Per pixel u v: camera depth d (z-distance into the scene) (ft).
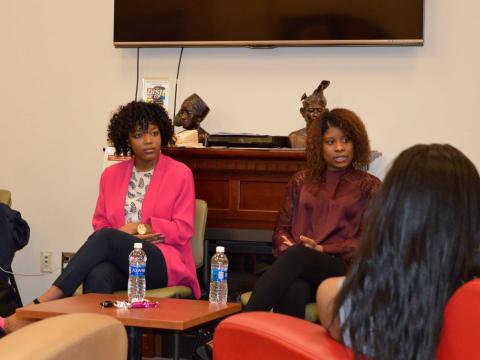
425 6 11.83
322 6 12.02
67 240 13.51
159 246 10.11
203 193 11.63
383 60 12.03
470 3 11.69
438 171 4.21
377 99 12.06
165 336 11.96
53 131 13.55
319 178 10.21
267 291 8.65
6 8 13.62
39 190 13.61
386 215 4.26
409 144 11.93
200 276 11.64
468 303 3.97
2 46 13.61
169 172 10.64
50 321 4.33
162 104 12.93
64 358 3.97
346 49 12.18
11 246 10.80
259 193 11.44
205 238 11.64
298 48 12.39
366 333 4.28
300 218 10.12
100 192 10.99
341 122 10.04
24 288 13.62
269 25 12.23
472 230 4.15
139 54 13.10
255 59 12.57
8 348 3.82
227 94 12.69
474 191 4.19
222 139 11.37
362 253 4.36
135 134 10.61
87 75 13.38
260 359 4.83
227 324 5.01
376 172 12.02
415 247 4.15
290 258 8.86
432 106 11.85
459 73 11.74
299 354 4.59
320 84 11.49
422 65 11.88
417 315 4.13
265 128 12.54
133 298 8.25
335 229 9.85
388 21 11.73
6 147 13.70
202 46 12.55
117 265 9.48
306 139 10.39
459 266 4.12
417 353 4.14
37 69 13.57
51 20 13.51
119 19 12.87
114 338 4.55
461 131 11.75
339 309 4.49
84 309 7.58
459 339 4.01
